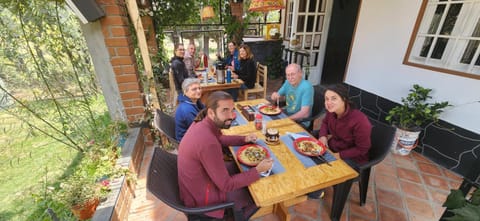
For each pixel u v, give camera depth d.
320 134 1.88
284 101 2.67
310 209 1.79
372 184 2.05
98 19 1.88
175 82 3.33
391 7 2.60
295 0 4.00
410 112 2.33
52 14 1.81
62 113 2.15
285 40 4.98
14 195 1.86
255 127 1.74
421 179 2.11
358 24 3.13
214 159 1.09
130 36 2.16
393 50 2.66
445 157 2.28
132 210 1.76
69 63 2.05
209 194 1.20
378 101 2.99
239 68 3.84
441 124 2.26
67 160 2.26
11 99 1.86
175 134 1.96
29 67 1.87
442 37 2.19
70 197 1.41
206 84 3.09
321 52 4.27
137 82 2.21
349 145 1.64
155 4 3.86
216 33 5.13
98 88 2.42
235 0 4.58
